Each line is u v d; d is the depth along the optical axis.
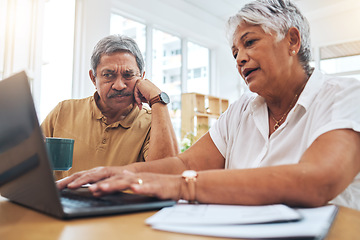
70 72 3.46
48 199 0.47
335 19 5.59
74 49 3.53
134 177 0.58
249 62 0.92
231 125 1.12
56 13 3.24
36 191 0.49
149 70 4.84
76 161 1.29
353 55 5.43
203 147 1.10
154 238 0.38
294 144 0.89
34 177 0.48
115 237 0.38
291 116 0.91
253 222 0.41
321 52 5.79
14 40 2.68
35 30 2.84
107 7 3.87
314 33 5.82
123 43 1.32
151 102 1.30
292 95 0.96
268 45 0.89
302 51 0.93
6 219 0.48
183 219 0.43
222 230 0.38
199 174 0.59
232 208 0.51
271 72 0.90
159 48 5.10
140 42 4.77
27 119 0.46
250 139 1.03
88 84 3.58
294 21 0.89
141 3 4.46
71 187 0.66
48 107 3.10
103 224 0.44
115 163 1.29
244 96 1.17
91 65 1.35
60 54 3.30
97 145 1.30
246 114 1.08
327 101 0.81
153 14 4.67
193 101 4.31
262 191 0.53
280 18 0.87
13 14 2.69
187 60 5.66
